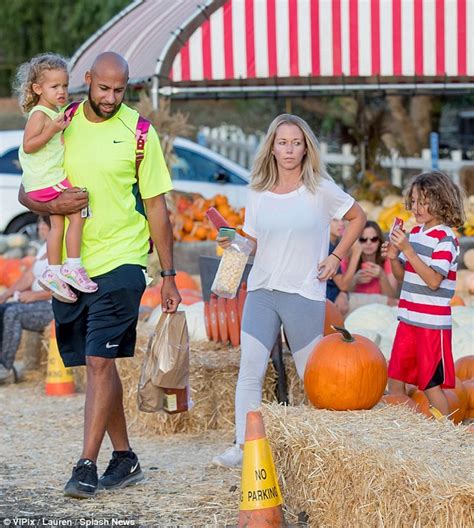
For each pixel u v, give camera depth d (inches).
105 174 459.8
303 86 1008.9
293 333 487.2
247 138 1695.4
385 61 903.1
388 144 1285.7
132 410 618.2
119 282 460.4
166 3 1043.3
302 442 411.8
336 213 486.6
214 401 595.5
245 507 403.2
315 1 897.5
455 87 994.7
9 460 535.8
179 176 1311.5
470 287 871.1
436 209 511.2
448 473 352.8
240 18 896.3
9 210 1306.6
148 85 971.3
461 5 894.4
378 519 367.6
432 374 511.8
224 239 502.6
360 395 452.1
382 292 713.0
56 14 1907.0
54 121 452.1
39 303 776.9
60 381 727.1
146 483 482.3
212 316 645.3
